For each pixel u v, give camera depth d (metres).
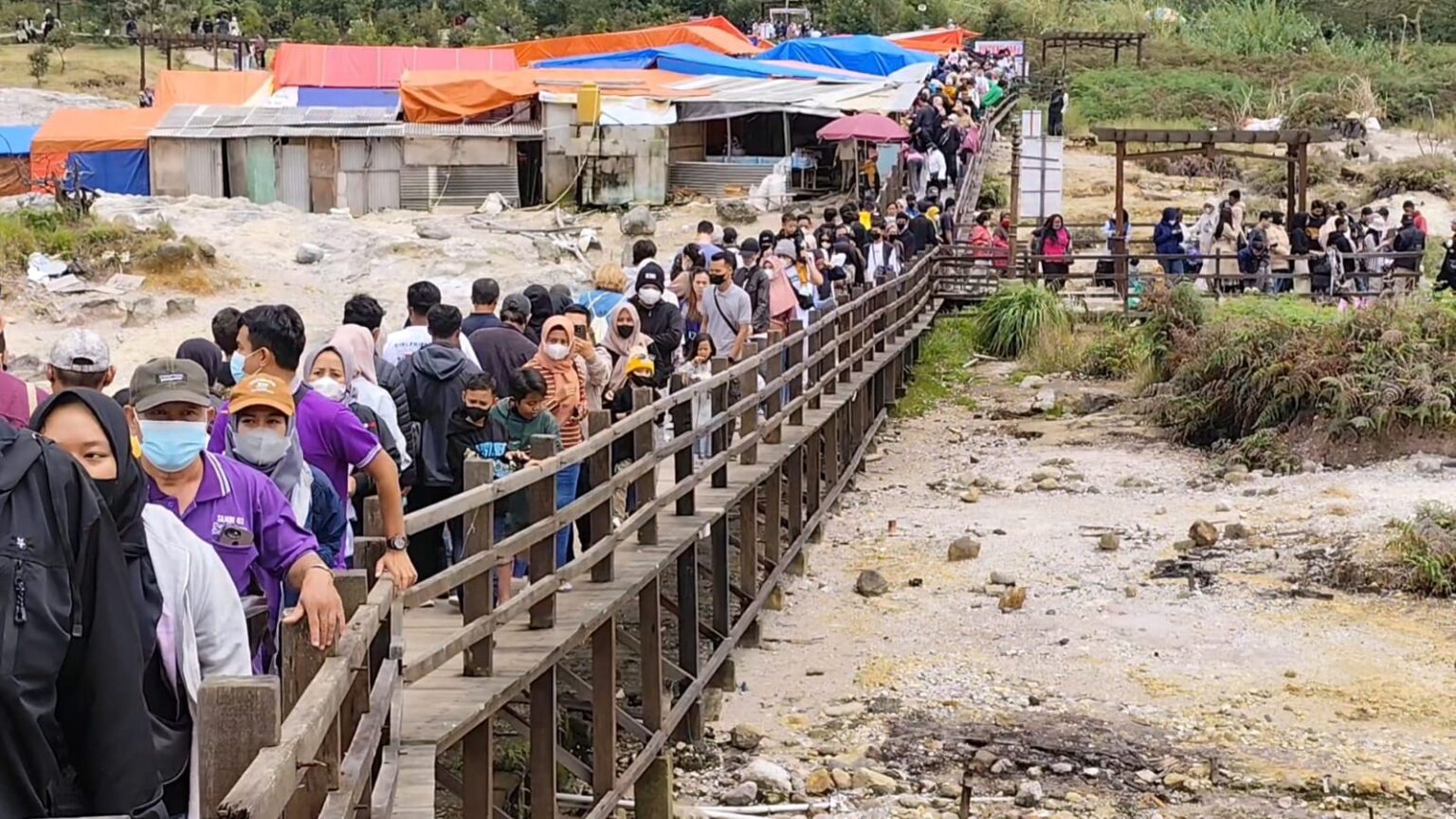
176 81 42.09
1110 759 10.16
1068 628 12.77
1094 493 17.20
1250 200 36.78
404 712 6.36
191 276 26.62
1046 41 57.50
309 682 4.31
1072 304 25.25
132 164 35.94
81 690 3.56
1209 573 14.01
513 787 9.36
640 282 12.97
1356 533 14.66
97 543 3.58
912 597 13.67
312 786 4.13
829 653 12.33
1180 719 10.86
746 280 16.14
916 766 10.12
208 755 3.30
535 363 9.88
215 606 4.07
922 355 24.12
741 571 12.34
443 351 8.76
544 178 35.84
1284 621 12.80
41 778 3.43
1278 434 18.20
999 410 21.53
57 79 53.31
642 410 9.62
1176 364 20.69
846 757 10.20
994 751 10.30
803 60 46.81
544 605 7.84
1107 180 38.19
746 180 35.84
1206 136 25.64
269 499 4.91
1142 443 19.55
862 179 32.78
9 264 25.75
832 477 16.53
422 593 6.04
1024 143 26.62
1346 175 38.91
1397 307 19.20
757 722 10.95
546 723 7.66
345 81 42.34
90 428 3.81
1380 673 11.69
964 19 62.84
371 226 32.16
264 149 35.41
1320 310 21.42
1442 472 16.73
